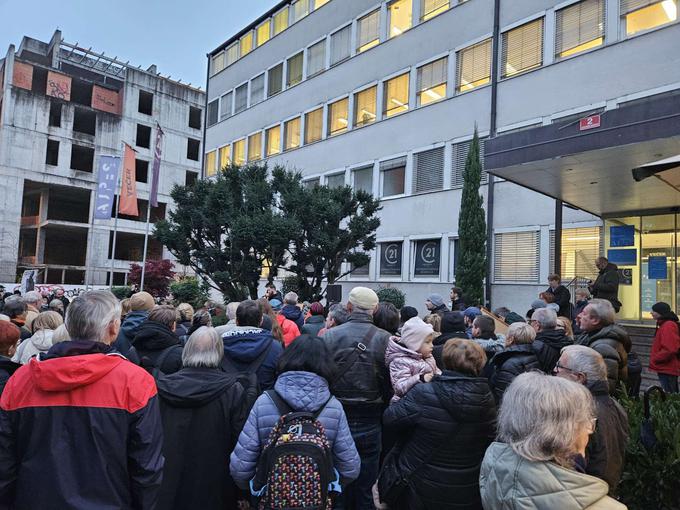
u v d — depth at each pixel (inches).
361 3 891.4
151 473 83.0
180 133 1980.8
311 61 1000.9
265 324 176.7
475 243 591.5
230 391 115.6
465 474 110.7
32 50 1811.0
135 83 1861.5
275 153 1074.1
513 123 636.7
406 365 137.8
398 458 120.6
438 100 739.4
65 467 77.9
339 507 129.4
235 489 115.8
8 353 129.5
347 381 137.1
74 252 1889.8
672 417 154.0
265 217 546.6
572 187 428.1
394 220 796.6
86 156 1829.5
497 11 665.6
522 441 72.7
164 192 1911.9
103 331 88.4
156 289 1141.1
